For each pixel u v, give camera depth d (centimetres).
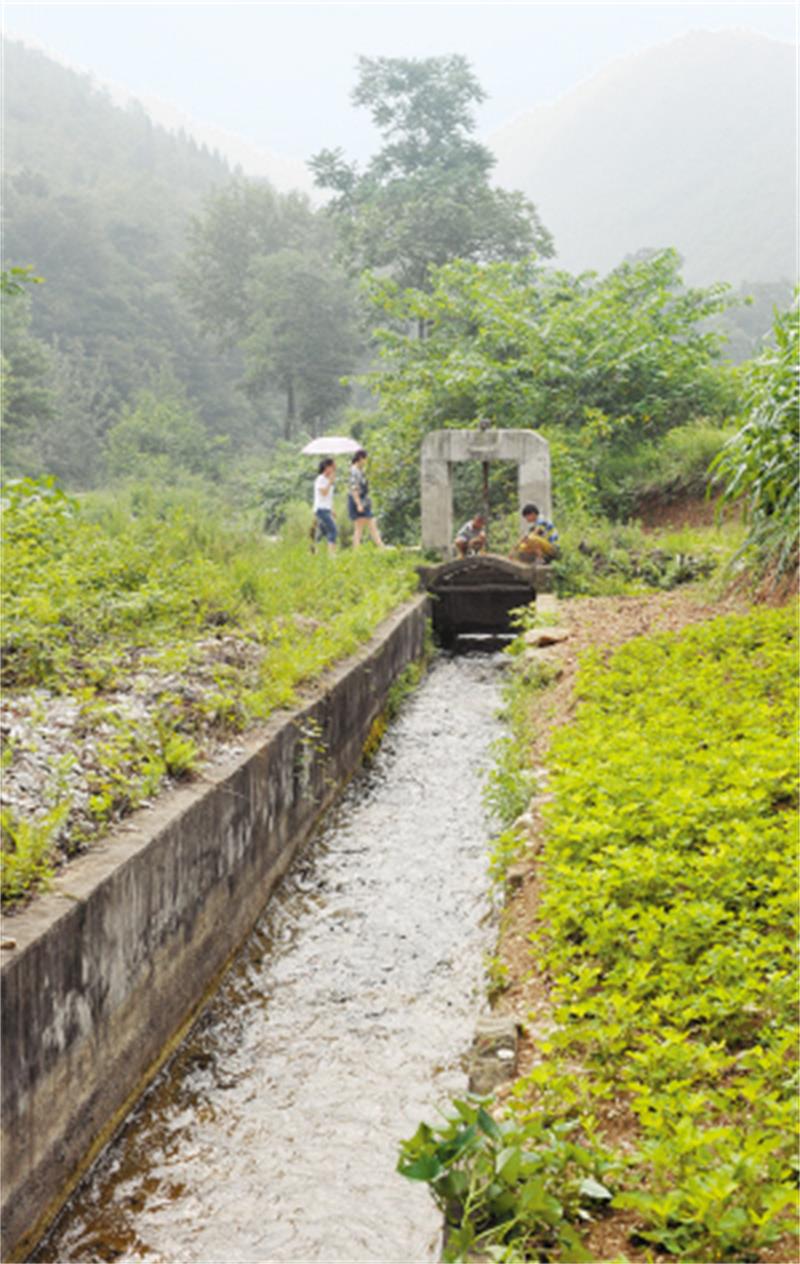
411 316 2892
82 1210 432
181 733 701
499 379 2353
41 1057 411
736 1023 400
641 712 815
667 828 555
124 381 9450
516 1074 404
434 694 1387
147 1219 426
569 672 1098
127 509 1594
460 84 5541
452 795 939
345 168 5559
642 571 1727
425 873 761
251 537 1448
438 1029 555
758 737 688
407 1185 439
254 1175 450
